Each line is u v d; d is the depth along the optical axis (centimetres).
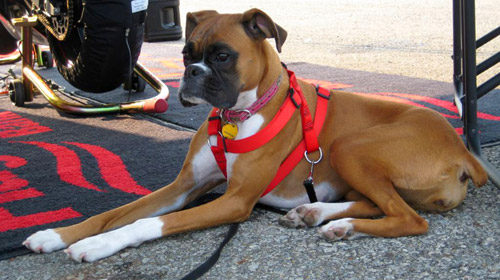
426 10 582
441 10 577
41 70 354
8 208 157
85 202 161
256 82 141
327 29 498
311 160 152
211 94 135
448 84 280
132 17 210
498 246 135
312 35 470
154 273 128
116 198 163
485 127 213
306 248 137
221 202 142
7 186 172
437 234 141
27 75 264
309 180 150
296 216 146
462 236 140
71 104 245
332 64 348
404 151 144
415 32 458
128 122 237
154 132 222
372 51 388
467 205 156
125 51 216
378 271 127
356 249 136
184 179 154
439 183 146
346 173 145
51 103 246
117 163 190
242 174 143
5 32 328
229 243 139
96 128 230
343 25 516
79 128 231
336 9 627
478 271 126
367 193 144
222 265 131
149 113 246
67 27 216
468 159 148
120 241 135
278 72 146
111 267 131
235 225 144
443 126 149
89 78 224
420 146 145
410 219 139
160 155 196
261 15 138
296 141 149
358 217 148
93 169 185
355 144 145
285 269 129
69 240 137
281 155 146
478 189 165
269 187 150
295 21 555
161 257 134
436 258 131
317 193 155
